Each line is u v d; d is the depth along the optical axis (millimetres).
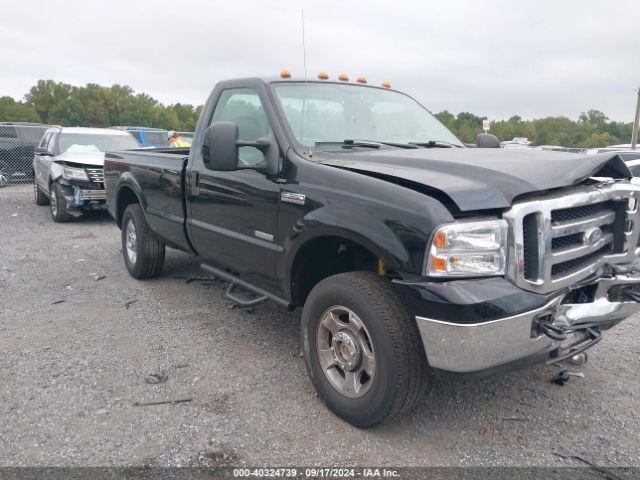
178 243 5227
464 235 2738
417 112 4988
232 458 2936
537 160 3328
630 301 3369
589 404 3543
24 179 17141
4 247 8055
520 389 3738
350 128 4320
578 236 3139
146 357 4156
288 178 3662
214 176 4387
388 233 2922
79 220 10742
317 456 2967
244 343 4449
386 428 3242
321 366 3393
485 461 2947
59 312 5137
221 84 4684
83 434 3131
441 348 2771
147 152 6059
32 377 3789
